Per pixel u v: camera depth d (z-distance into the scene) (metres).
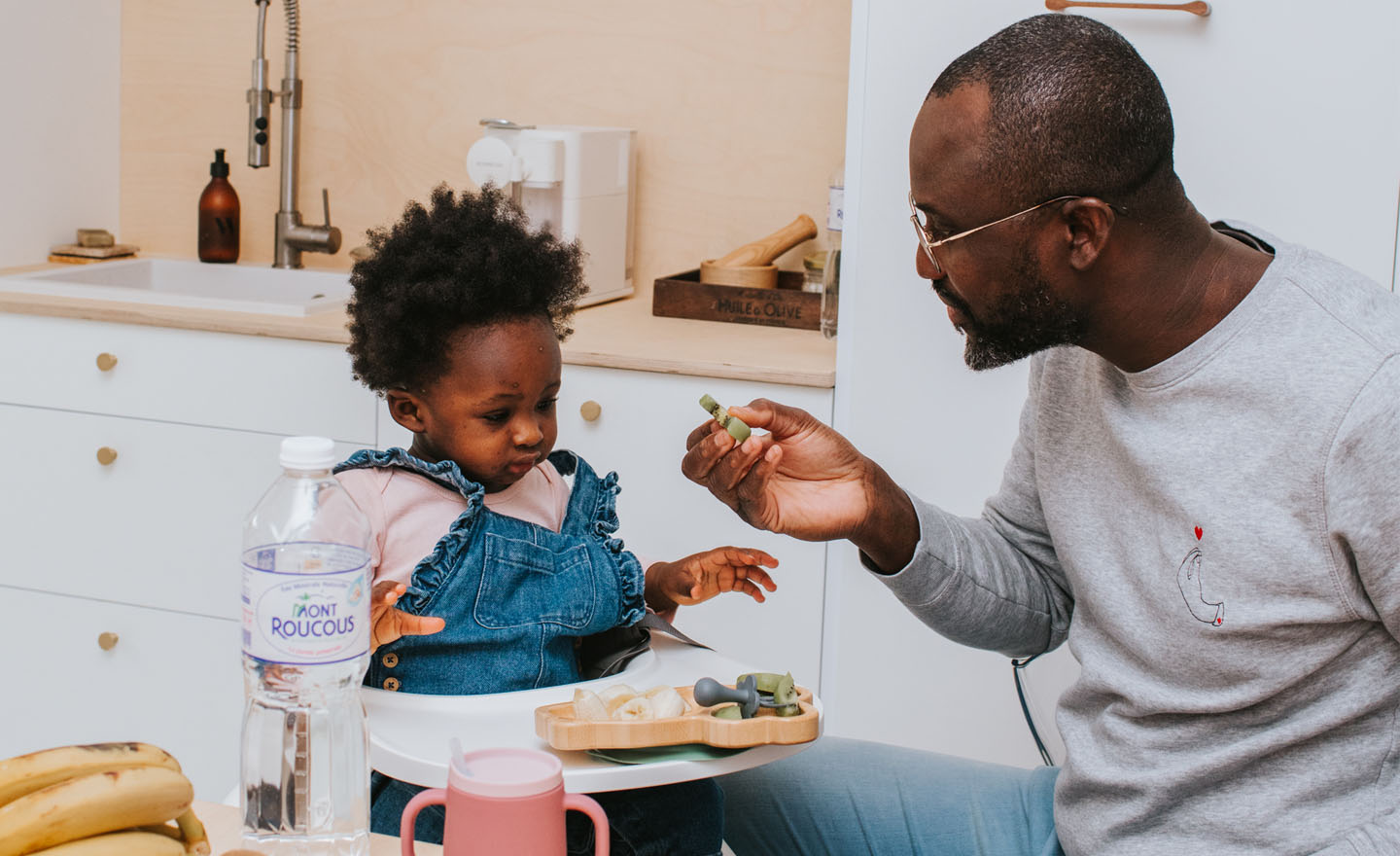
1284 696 1.09
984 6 1.88
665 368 2.03
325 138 2.78
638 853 1.12
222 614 2.28
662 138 2.62
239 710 2.30
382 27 2.71
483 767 0.80
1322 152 1.79
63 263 2.72
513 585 1.18
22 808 0.70
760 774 1.38
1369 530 1.00
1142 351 1.12
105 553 2.31
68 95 2.73
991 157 1.05
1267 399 1.06
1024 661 1.46
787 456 1.25
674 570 1.26
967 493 2.00
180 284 2.77
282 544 0.85
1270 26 1.78
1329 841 1.07
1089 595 1.20
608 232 2.50
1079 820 1.20
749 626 2.10
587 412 2.08
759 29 2.54
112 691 2.36
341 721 0.82
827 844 1.34
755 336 2.25
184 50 2.82
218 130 2.84
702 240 2.64
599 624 1.21
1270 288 1.08
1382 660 1.07
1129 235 1.06
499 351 1.15
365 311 1.20
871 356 2.00
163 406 2.23
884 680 2.05
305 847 0.82
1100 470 1.20
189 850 0.78
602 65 2.63
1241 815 1.10
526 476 1.29
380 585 1.02
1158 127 1.04
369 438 2.15
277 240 2.73
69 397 2.27
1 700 2.42
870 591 2.03
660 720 0.96
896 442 2.01
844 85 2.52
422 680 1.14
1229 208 1.84
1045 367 1.26
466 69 2.70
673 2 2.57
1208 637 1.10
